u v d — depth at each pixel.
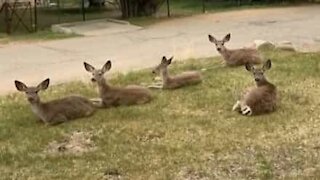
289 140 8.23
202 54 15.22
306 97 10.21
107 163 7.55
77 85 11.83
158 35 19.58
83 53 16.50
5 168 7.46
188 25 21.98
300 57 13.62
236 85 11.11
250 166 7.38
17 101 10.66
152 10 26.28
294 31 19.59
